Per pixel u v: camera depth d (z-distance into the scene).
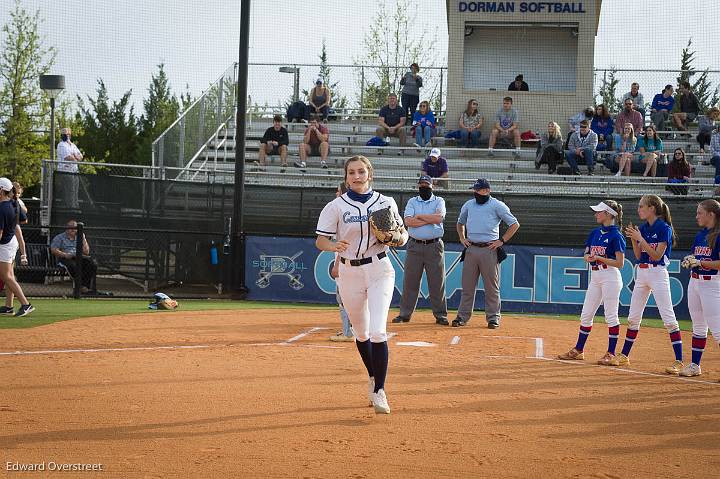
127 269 43.34
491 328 31.80
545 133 53.50
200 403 16.38
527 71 61.97
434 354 24.00
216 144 54.28
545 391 18.61
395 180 49.38
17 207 32.25
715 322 21.36
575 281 39.94
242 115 41.66
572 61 61.47
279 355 22.73
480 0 60.06
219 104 58.50
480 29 61.81
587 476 12.16
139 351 23.17
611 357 23.27
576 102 59.47
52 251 42.22
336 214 16.23
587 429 15.02
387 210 15.97
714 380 20.91
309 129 55.66
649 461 13.04
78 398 16.69
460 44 60.38
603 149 54.06
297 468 12.27
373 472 12.16
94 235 43.44
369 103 68.75
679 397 18.33
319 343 25.50
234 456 12.80
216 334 27.38
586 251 23.91
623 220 40.72
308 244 41.66
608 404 17.36
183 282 43.00
